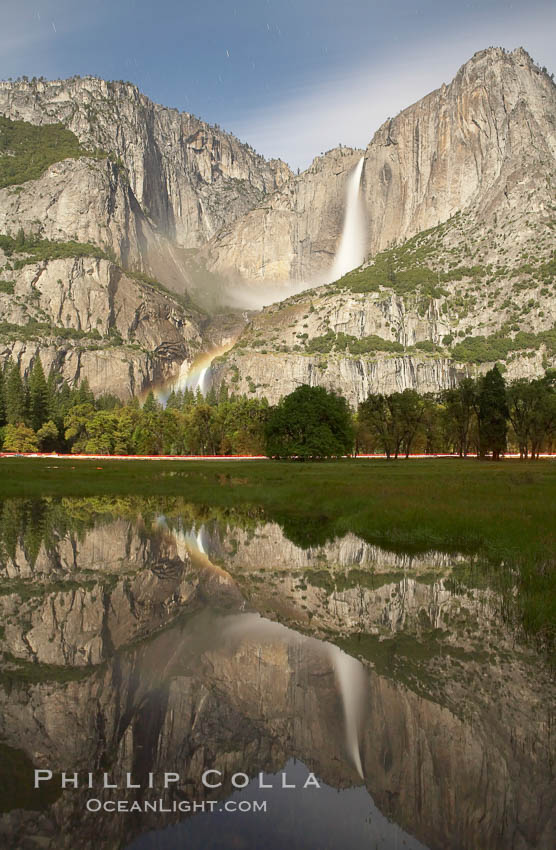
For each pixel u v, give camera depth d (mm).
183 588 18453
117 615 15469
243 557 23344
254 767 8344
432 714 9703
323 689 10562
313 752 8523
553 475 57906
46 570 21125
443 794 7559
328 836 6746
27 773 7949
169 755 8445
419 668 11758
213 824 7070
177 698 10320
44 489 53812
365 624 14672
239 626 14469
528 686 10961
